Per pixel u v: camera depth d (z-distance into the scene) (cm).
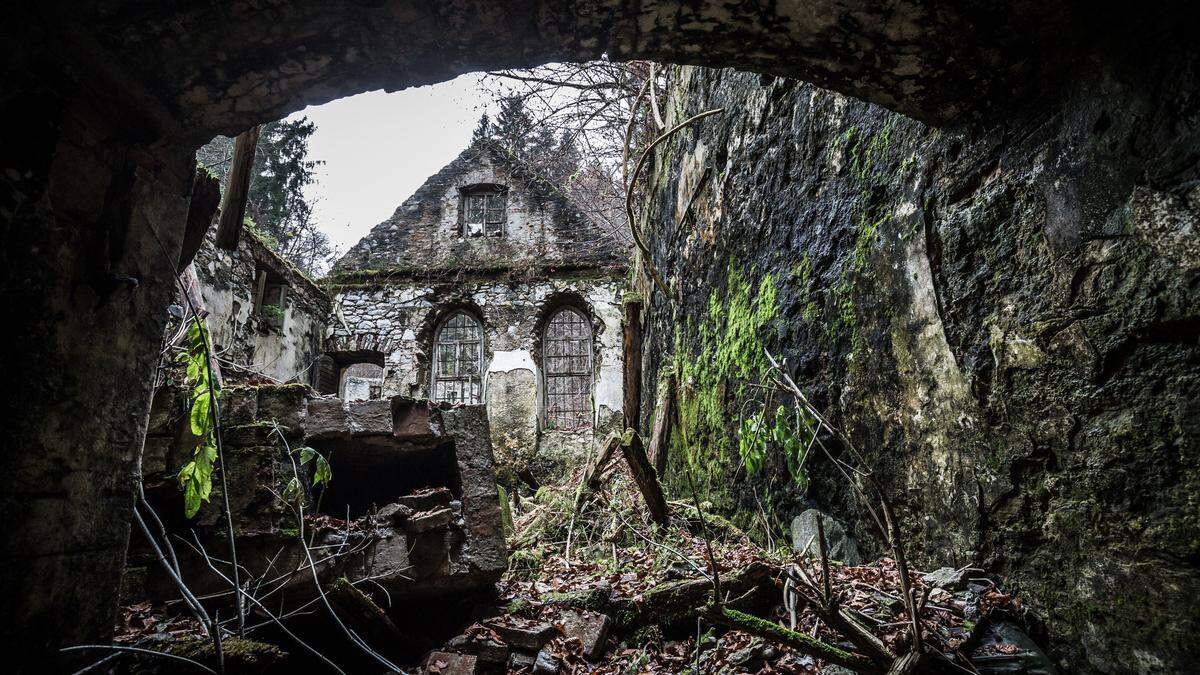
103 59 152
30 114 141
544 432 963
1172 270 155
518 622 262
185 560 234
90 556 162
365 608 242
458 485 306
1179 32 153
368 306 1031
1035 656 189
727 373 453
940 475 241
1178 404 156
